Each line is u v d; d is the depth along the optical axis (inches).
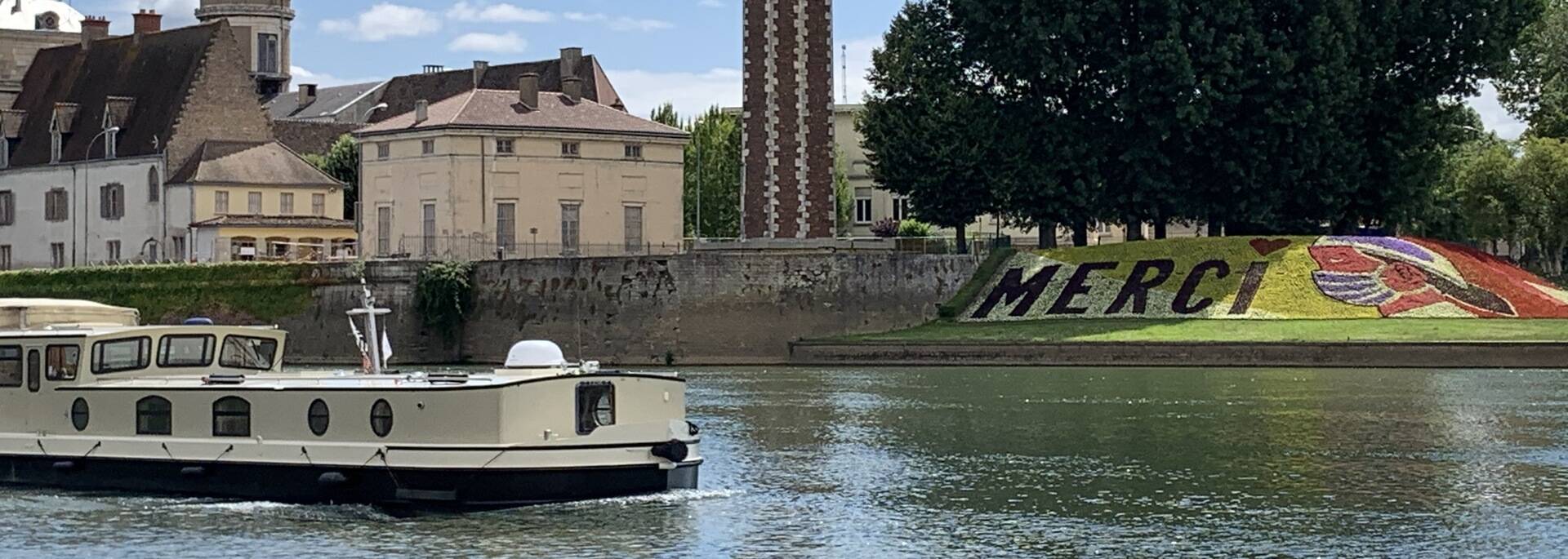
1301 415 3080.7
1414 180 4744.1
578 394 2183.8
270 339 2460.6
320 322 4655.5
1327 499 2313.0
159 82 5866.1
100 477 2345.0
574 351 4483.3
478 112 4987.7
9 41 6978.4
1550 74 6127.0
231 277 4726.9
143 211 5723.4
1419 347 3981.3
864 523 2181.3
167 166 5629.9
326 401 2214.6
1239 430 2903.5
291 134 6953.7
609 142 5113.2
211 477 2274.9
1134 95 4559.5
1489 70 4736.7
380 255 5093.5
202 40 5797.2
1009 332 4288.9
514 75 7012.8
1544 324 4160.9
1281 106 4532.5
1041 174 4645.7
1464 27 4687.5
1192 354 4089.6
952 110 4699.8
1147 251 4576.8
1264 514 2228.1
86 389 2346.2
